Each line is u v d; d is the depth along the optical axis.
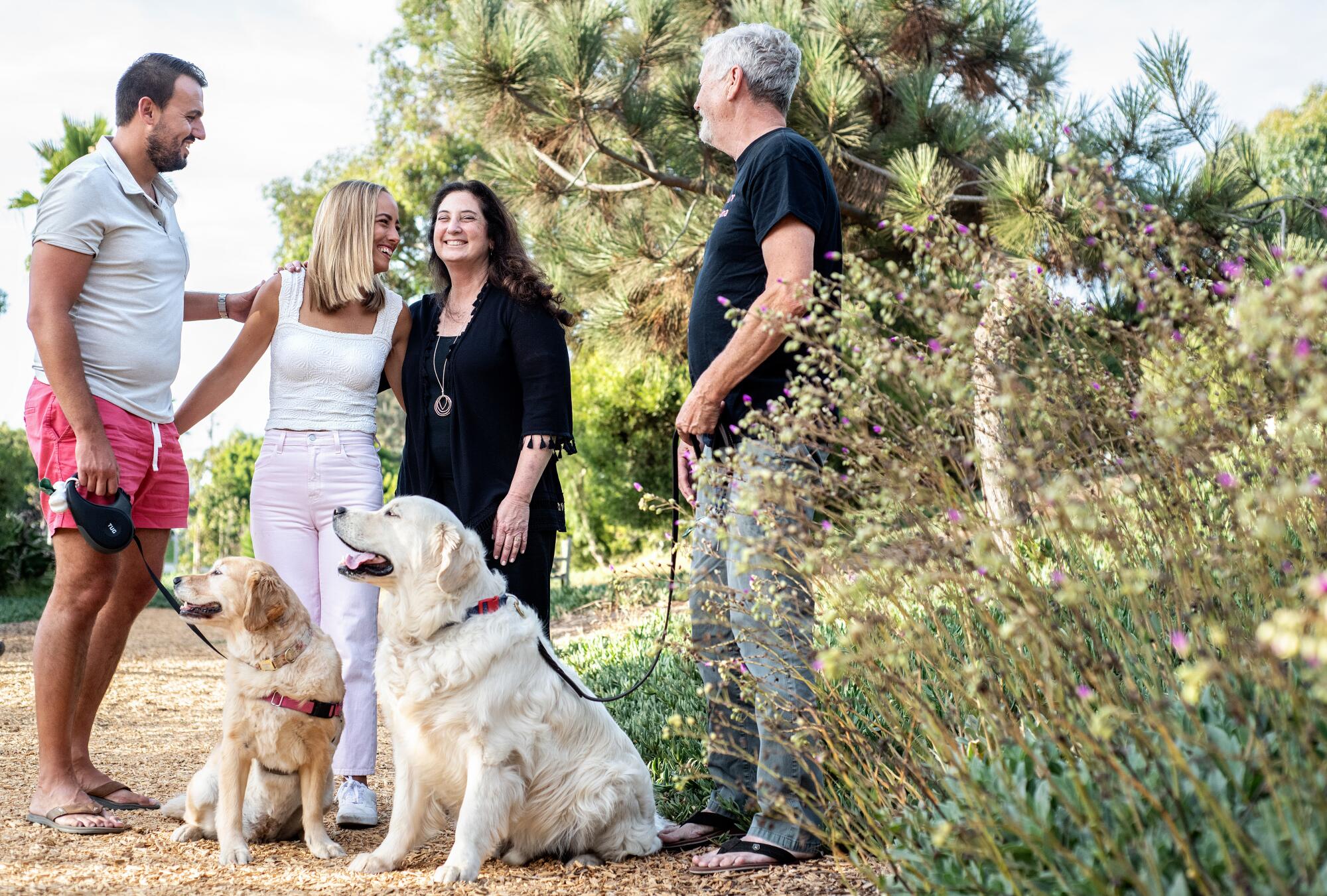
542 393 3.98
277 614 3.35
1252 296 1.78
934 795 2.48
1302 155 8.52
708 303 3.40
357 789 3.96
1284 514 2.05
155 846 3.41
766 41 3.43
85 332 3.82
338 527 3.30
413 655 3.23
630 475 17.94
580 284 10.43
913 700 2.28
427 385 4.12
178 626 14.31
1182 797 1.94
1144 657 2.29
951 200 8.07
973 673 2.22
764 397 3.27
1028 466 2.12
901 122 9.12
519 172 10.03
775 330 2.63
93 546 3.59
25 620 14.64
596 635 8.86
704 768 3.81
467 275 4.15
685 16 10.16
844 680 3.40
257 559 3.46
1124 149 7.45
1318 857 1.70
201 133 4.03
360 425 4.23
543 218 10.49
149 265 3.94
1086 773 2.08
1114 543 2.10
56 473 3.81
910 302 2.39
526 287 4.05
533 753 3.28
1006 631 1.94
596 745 3.45
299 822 3.67
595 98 9.01
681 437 3.34
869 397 2.42
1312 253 5.38
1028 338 2.78
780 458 2.83
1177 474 2.29
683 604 8.16
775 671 3.05
